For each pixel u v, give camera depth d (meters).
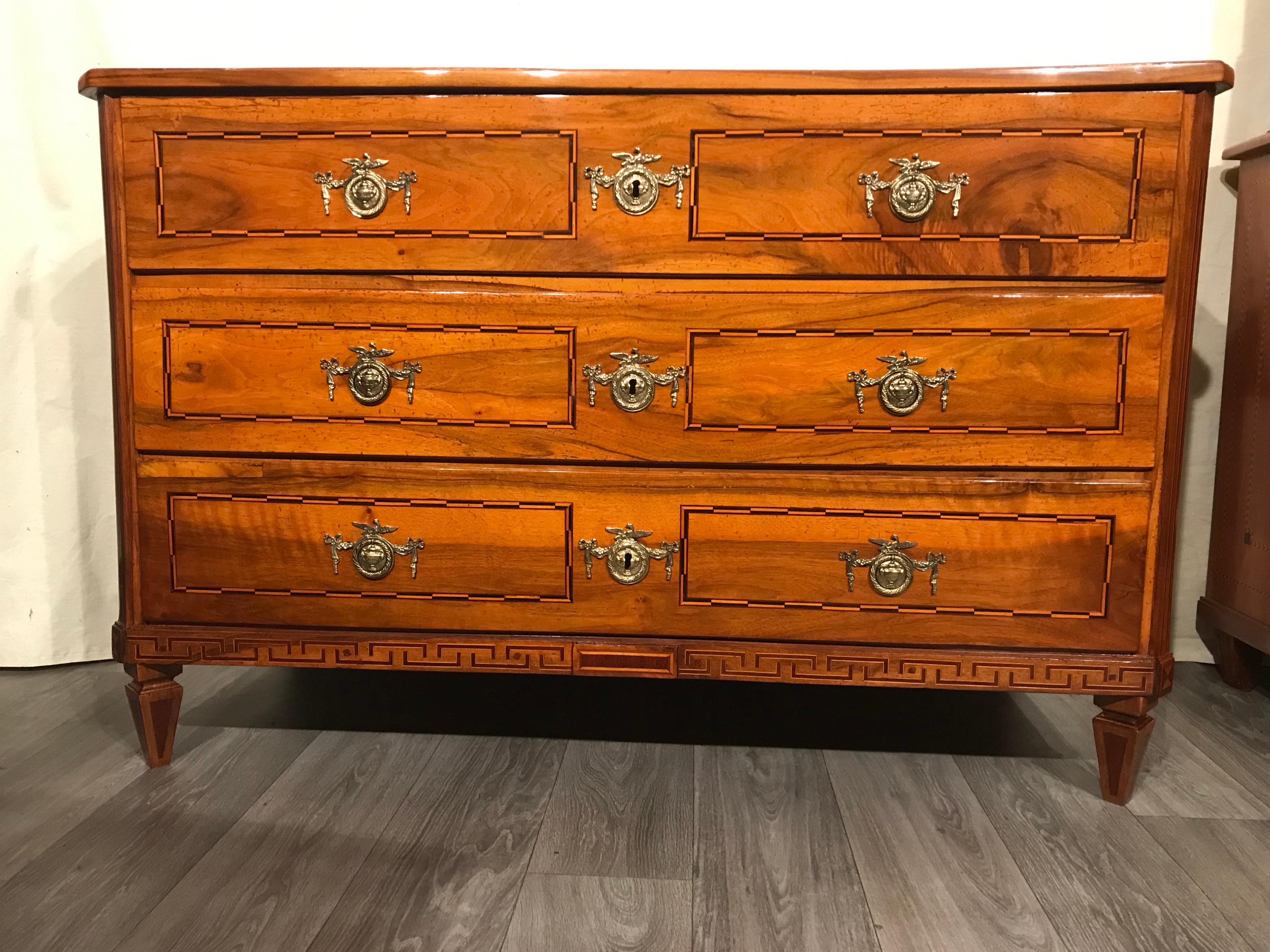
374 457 1.29
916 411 1.24
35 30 1.67
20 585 1.78
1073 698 1.73
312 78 1.21
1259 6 1.71
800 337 1.23
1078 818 1.26
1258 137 1.60
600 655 1.30
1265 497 1.62
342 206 1.25
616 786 1.35
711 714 1.64
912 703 1.70
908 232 1.21
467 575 1.30
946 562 1.26
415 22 1.81
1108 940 1.00
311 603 1.32
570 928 1.01
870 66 1.80
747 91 1.20
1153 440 1.22
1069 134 1.18
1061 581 1.25
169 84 1.22
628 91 1.21
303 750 1.46
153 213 1.27
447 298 1.25
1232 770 1.42
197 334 1.28
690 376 1.25
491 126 1.22
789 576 1.28
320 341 1.27
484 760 1.43
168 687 1.37
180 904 1.04
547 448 1.27
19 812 1.25
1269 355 1.61
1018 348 1.22
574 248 1.24
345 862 1.13
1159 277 1.20
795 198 1.21
